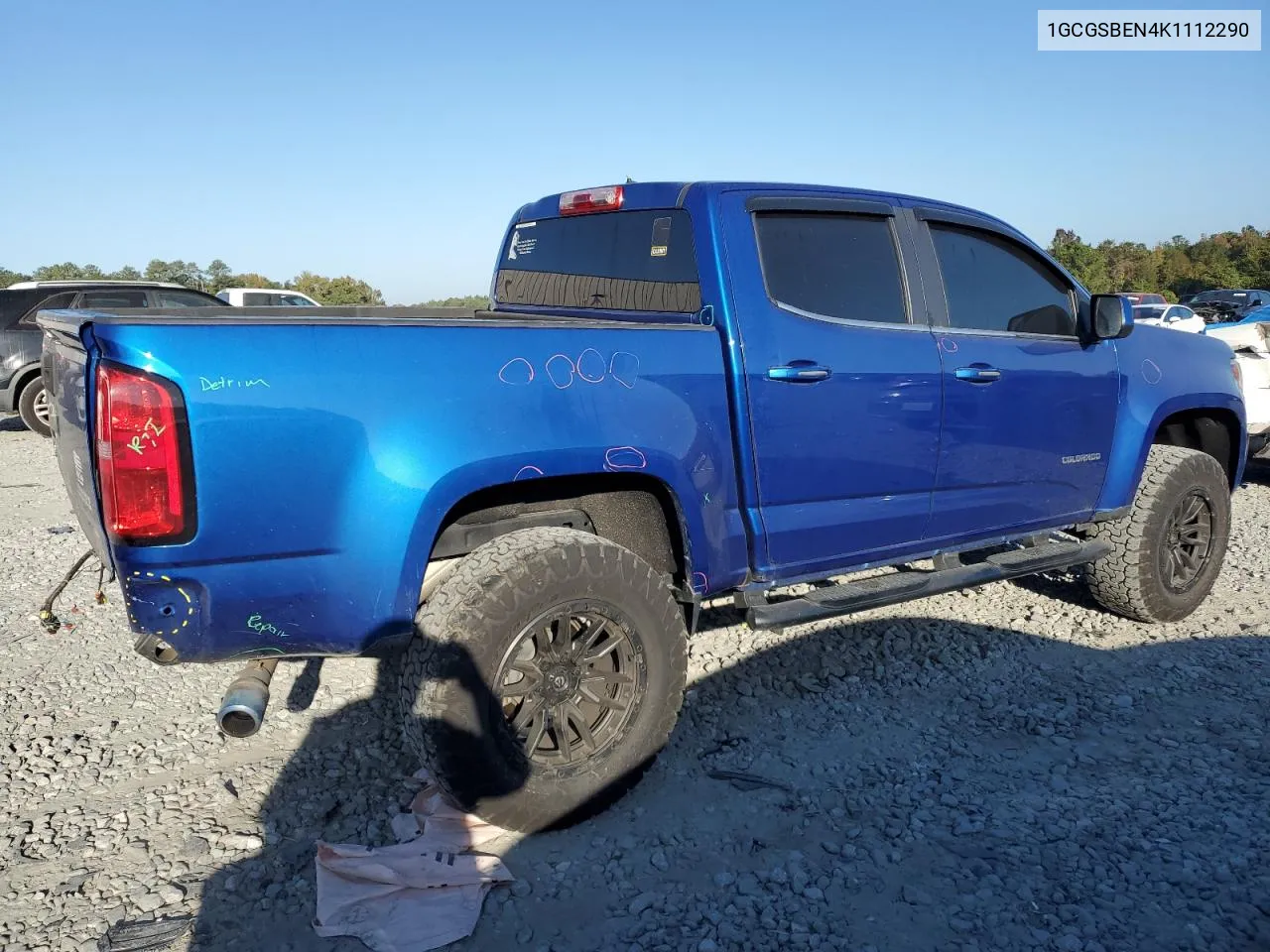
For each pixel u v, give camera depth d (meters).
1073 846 2.95
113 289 12.55
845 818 3.13
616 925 2.59
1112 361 4.61
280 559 2.60
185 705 4.04
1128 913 2.63
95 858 2.93
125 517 2.41
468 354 2.83
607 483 3.31
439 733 2.73
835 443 3.64
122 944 2.52
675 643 3.16
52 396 3.34
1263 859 2.87
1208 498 4.87
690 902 2.69
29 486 9.15
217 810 3.20
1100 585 4.81
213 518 2.49
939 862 2.88
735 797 3.26
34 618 5.16
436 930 2.54
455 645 2.73
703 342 3.35
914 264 4.01
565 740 2.99
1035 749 3.61
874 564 3.94
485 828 2.98
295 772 3.45
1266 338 8.08
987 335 4.17
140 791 3.33
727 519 3.43
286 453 2.55
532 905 2.67
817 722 3.83
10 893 2.75
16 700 4.09
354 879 2.72
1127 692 4.09
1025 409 4.23
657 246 3.70
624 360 3.14
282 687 4.15
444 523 3.08
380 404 2.67
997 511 4.26
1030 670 4.34
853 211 3.86
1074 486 4.52
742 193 3.61
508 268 4.62
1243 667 4.35
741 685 4.15
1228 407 5.14
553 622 2.92
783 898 2.70
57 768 3.51
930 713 3.92
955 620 4.96
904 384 3.79
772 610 3.54
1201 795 3.24
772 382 3.44
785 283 3.61
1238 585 5.58
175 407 2.41
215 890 2.76
